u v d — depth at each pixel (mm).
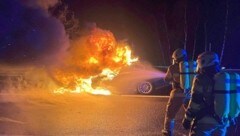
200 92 5352
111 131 9922
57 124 10664
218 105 5207
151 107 13742
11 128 10094
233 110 5230
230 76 5234
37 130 9891
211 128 5320
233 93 5207
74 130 9953
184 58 8023
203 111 5352
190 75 7688
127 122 11031
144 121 11211
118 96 16984
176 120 11383
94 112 12594
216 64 5406
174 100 8016
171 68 8086
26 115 11992
